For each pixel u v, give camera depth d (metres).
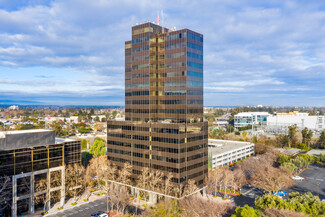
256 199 98.12
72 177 118.94
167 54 118.81
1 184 93.31
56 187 110.19
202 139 122.12
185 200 103.81
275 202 91.12
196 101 118.44
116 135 132.38
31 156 102.25
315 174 165.38
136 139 123.44
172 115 117.00
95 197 122.94
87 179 131.62
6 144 97.06
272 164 170.12
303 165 176.00
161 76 121.25
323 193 128.25
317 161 185.62
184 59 112.81
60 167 111.44
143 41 123.25
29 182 102.62
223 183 133.00
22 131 120.94
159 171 115.00
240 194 126.12
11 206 96.62
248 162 158.25
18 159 98.44
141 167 121.81
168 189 111.19
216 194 126.50
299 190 133.12
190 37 114.69
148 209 103.44
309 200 90.50
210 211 92.06
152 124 117.38
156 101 122.19
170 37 117.62
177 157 108.62
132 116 128.50
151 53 121.50
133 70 127.75
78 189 126.12
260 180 130.75
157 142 115.56
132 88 128.25
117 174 132.12
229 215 96.69
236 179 141.00
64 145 119.19
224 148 190.12
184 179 111.25
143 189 118.62
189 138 113.50
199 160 120.38
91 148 195.00
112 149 134.62
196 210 94.25
